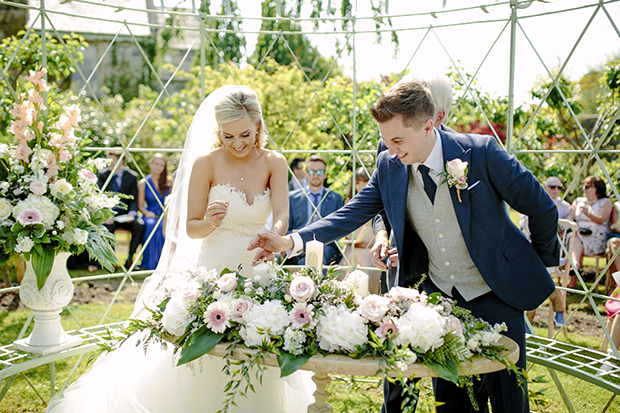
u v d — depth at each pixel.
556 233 2.05
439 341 1.64
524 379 1.87
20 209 2.66
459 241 2.11
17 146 2.78
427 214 2.14
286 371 1.60
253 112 2.46
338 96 5.93
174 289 2.05
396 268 2.46
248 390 2.39
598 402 3.67
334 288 1.84
